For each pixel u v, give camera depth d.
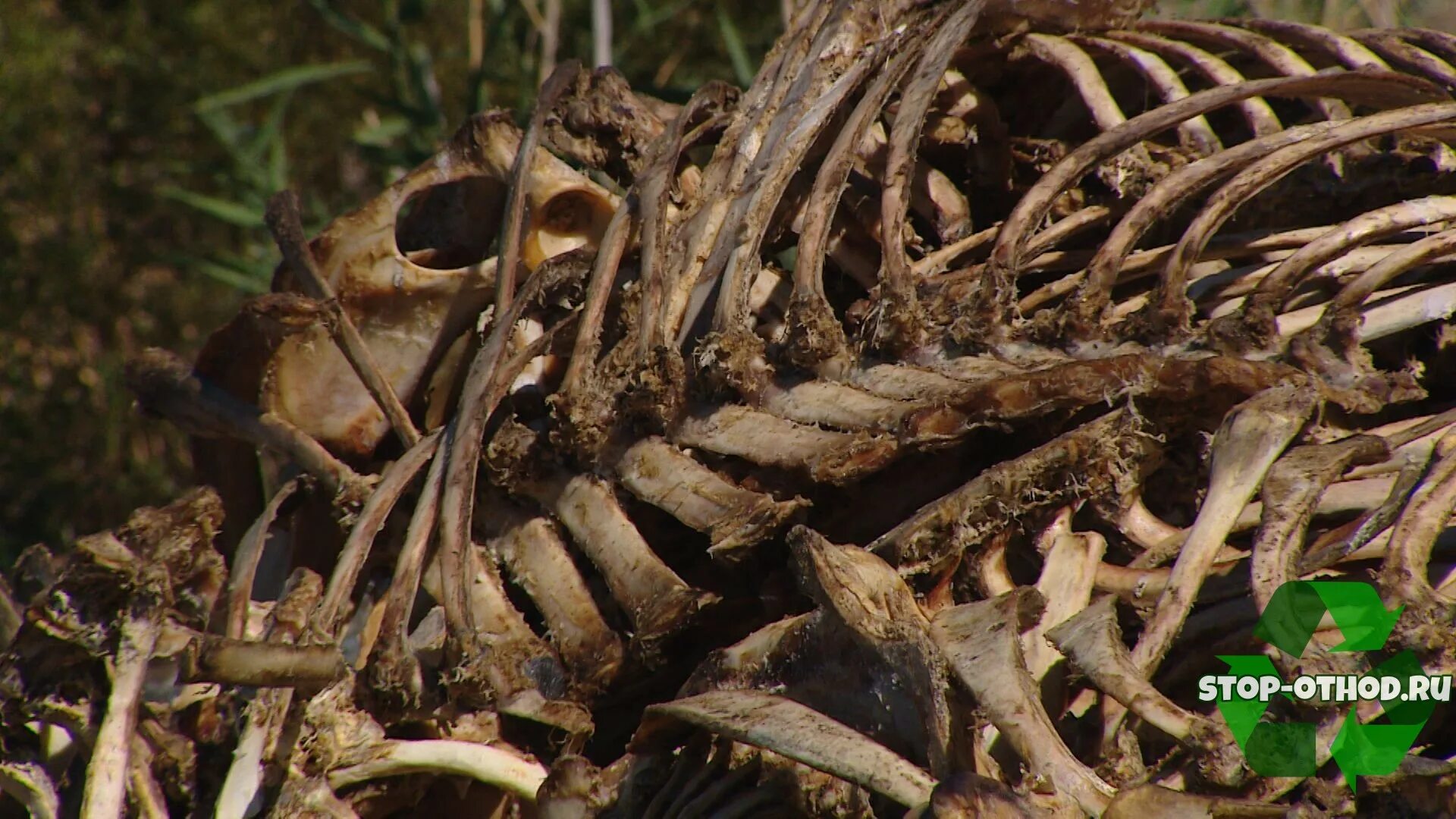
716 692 5.83
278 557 6.15
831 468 5.86
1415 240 6.05
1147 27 6.32
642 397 5.99
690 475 5.94
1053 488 5.85
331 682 5.91
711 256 6.07
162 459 11.74
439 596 6.00
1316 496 5.79
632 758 5.87
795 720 5.76
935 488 5.91
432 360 6.16
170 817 5.95
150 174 12.61
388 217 6.15
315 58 12.90
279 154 10.61
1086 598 5.82
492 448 6.01
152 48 12.80
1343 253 5.96
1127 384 5.84
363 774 5.89
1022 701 5.70
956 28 6.11
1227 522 5.79
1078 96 6.28
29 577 6.11
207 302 12.52
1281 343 5.92
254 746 5.92
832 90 6.12
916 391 5.91
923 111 6.06
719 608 5.91
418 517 5.98
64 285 11.99
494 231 6.23
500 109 6.18
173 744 5.95
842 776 5.72
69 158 12.30
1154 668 5.75
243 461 6.22
